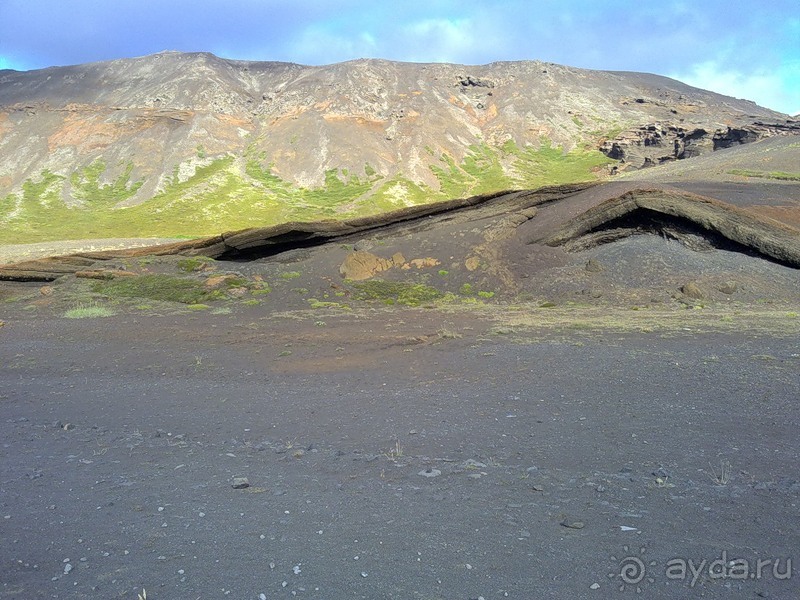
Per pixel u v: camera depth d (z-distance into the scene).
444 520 4.57
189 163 129.62
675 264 26.11
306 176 126.00
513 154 139.88
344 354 14.36
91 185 120.75
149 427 8.28
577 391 9.37
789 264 25.88
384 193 112.31
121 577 3.79
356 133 143.25
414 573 3.74
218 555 4.08
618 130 145.38
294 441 7.27
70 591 3.62
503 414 8.16
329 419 8.36
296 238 34.81
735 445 6.37
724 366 10.77
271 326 20.12
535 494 5.08
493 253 29.70
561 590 3.49
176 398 10.28
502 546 4.09
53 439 7.64
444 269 29.47
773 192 36.06
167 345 16.70
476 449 6.61
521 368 11.50
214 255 35.62
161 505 5.09
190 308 25.25
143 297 27.77
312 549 4.14
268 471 6.02
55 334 19.31
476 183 121.31
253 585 3.64
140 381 12.02
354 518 4.68
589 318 19.25
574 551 3.98
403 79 180.50
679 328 16.17
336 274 29.91
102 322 21.80
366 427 7.81
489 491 5.19
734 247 27.47
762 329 15.45
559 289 25.77
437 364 12.45
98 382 12.03
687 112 160.50
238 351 15.40
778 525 4.30
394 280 29.31
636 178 67.62
